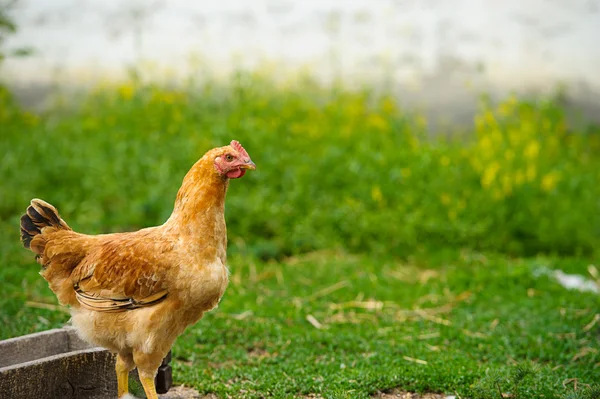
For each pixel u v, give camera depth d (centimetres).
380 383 655
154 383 579
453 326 847
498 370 636
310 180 1224
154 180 1195
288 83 1467
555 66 1512
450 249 1149
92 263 528
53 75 1470
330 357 744
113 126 1341
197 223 525
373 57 1514
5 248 1002
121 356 543
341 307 912
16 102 1455
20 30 1449
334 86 1460
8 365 592
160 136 1302
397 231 1150
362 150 1278
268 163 1229
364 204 1209
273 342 784
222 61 1498
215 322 826
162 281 516
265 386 648
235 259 1065
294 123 1346
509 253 1199
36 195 1172
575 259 1155
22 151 1241
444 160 1270
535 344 783
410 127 1409
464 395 636
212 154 530
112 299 521
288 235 1145
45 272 547
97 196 1168
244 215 1155
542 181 1277
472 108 1496
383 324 856
